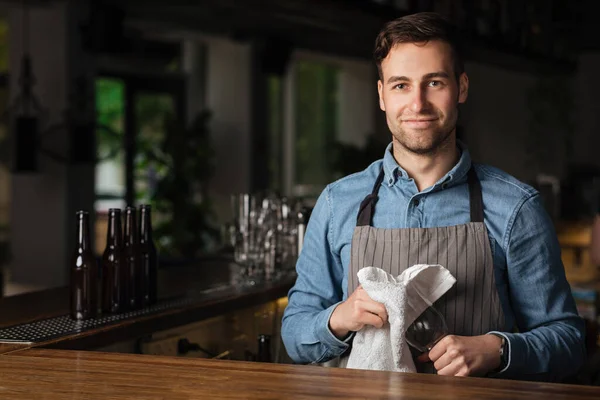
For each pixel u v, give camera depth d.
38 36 7.32
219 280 3.02
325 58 11.08
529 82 11.42
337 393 1.38
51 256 7.36
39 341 1.94
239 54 9.74
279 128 11.42
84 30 7.18
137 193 8.80
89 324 2.17
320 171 12.26
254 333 2.87
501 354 1.72
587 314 3.68
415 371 1.72
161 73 9.55
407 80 1.78
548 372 1.77
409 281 1.73
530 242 1.81
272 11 4.40
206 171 8.67
